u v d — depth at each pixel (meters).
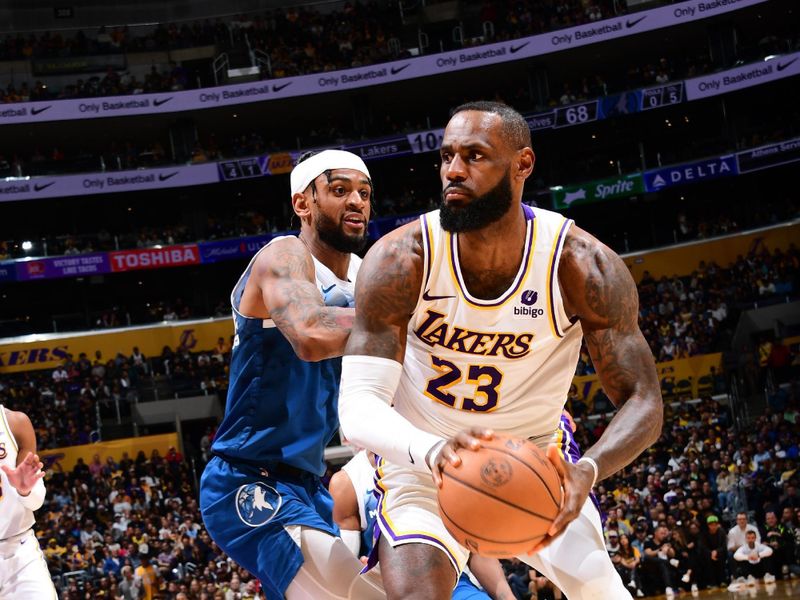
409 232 2.90
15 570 4.68
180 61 30.48
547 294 2.88
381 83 27.55
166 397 24.34
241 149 28.25
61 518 18.50
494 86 29.52
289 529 3.51
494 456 2.52
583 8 28.05
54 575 16.22
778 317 22.59
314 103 28.94
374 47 29.64
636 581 13.98
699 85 25.69
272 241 3.56
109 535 17.25
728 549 13.95
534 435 3.19
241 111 28.88
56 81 29.81
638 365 2.89
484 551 2.59
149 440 22.36
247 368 3.61
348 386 2.88
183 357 25.67
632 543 14.37
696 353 22.08
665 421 19.33
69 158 28.52
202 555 16.38
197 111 28.36
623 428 2.78
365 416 2.79
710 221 26.06
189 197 28.66
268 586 3.62
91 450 22.09
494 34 28.94
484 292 2.88
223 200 30.16
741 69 25.36
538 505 2.50
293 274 3.41
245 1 32.06
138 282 28.83
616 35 26.58
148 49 30.39
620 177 25.81
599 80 28.73
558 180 27.84
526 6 29.20
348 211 3.70
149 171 27.23
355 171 3.74
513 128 2.77
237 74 28.55
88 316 28.05
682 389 21.39
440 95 29.64
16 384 24.67
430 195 29.77
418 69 27.48
